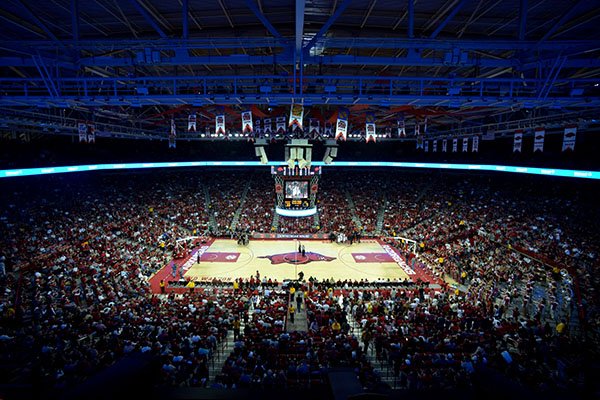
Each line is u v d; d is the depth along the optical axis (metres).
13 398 4.78
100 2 14.34
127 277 30.06
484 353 16.20
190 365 15.09
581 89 15.95
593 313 22.78
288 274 34.91
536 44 13.88
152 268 34.41
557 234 37.28
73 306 22.11
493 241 38.91
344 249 43.34
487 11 14.94
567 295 26.36
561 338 18.56
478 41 13.83
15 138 46.50
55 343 16.81
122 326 19.53
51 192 47.19
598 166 38.34
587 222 38.97
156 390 4.03
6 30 16.50
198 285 31.41
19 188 45.22
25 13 15.00
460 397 3.90
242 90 24.95
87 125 26.95
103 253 34.25
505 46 13.98
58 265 29.94
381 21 16.30
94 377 3.45
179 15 15.68
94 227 41.12
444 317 22.33
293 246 44.34
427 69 22.94
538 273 30.52
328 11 15.27
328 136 37.53
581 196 45.28
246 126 22.39
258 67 22.62
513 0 13.95
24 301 23.55
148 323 19.55
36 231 36.72
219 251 42.03
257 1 14.28
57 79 15.32
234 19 16.16
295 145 39.88
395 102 16.72
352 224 49.66
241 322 23.27
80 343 18.03
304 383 13.70
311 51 19.20
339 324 21.31
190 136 48.25
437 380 14.01
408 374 14.55
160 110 37.00
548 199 47.31
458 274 32.78
